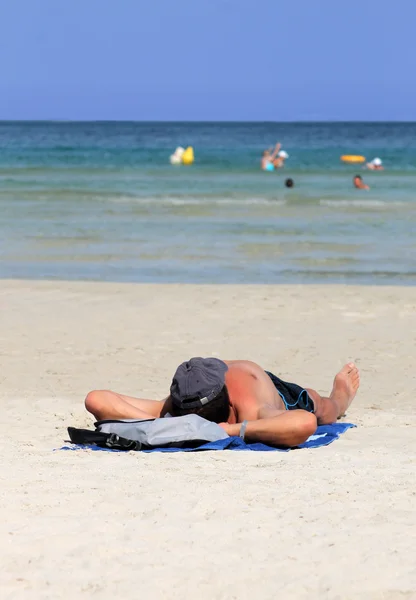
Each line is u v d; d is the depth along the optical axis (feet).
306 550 16.98
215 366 29.32
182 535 17.85
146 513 19.22
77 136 500.74
